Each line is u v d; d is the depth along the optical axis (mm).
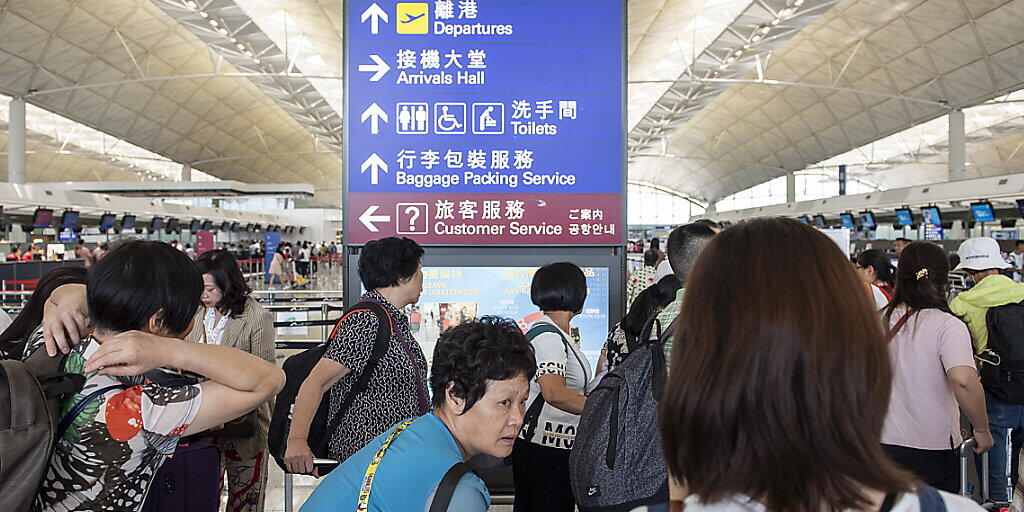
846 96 29141
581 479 1786
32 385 1250
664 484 1685
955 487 2602
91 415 1318
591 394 1831
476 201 3904
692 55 23078
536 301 2664
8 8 17656
